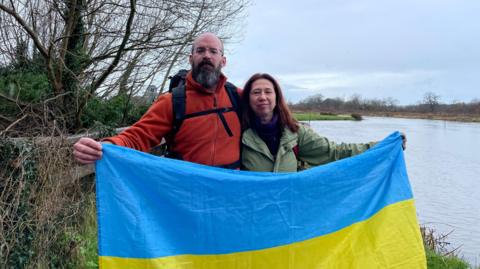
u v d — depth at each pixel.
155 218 3.41
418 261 3.96
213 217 3.54
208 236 3.52
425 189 18.73
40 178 5.04
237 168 4.01
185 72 4.57
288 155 4.12
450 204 15.85
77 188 6.05
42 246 4.97
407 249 3.96
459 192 18.11
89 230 6.05
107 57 9.93
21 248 4.74
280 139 4.14
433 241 9.79
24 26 8.08
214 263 3.51
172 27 10.50
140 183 3.43
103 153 3.37
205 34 4.04
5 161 4.76
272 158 4.10
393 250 3.92
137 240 3.31
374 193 4.01
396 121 90.31
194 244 3.48
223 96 4.07
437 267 7.34
